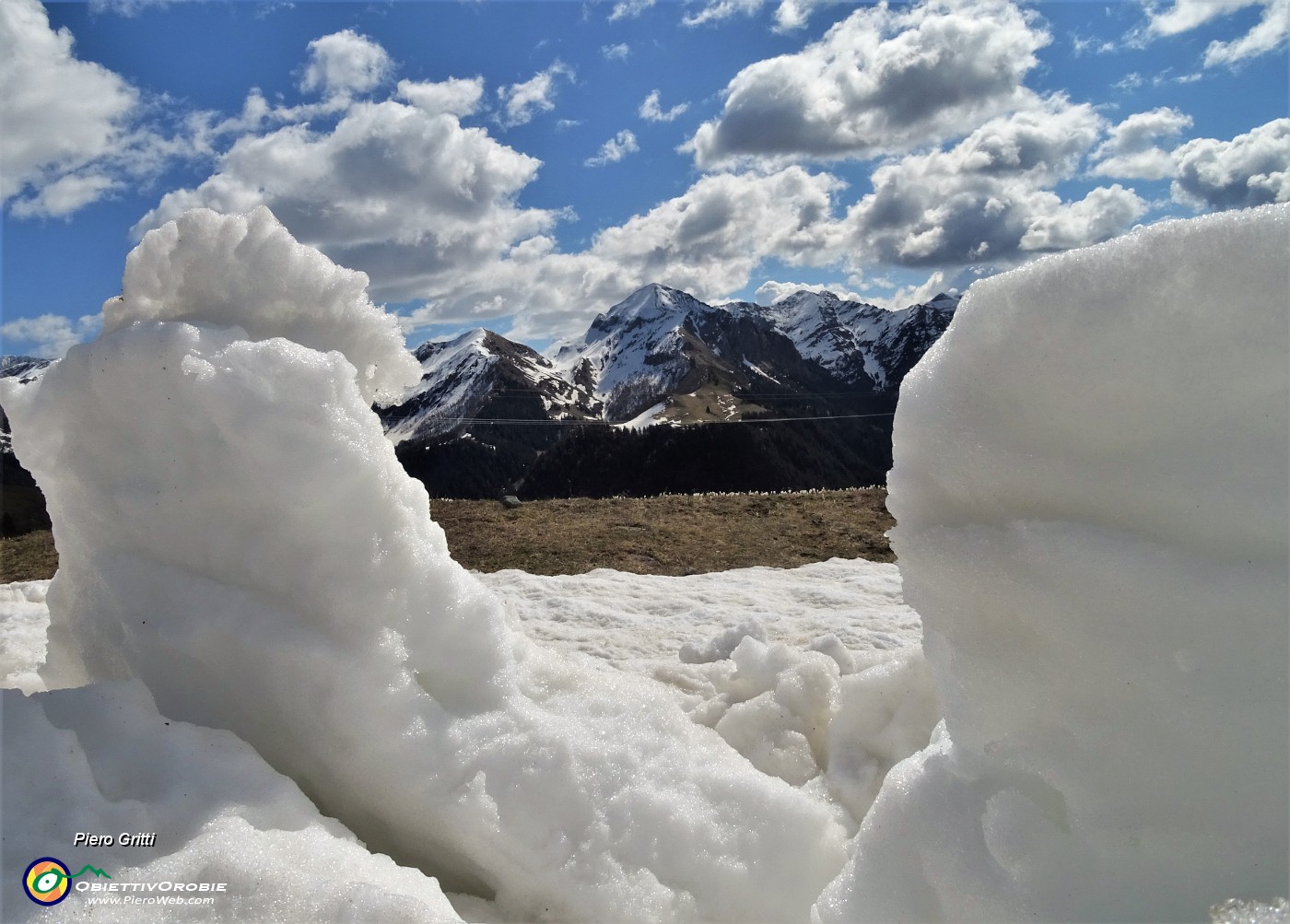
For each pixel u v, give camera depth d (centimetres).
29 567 1154
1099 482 141
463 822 221
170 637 234
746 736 342
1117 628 137
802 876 228
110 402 250
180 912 163
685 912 216
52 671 282
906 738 314
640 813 227
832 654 430
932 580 160
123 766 201
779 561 1255
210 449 238
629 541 1362
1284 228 127
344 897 164
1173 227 136
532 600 840
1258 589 126
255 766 208
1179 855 133
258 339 268
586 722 257
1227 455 133
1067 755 144
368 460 239
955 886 154
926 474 162
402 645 237
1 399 266
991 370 152
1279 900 120
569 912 216
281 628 227
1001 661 152
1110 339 138
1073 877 141
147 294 270
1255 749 128
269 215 274
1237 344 130
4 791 178
